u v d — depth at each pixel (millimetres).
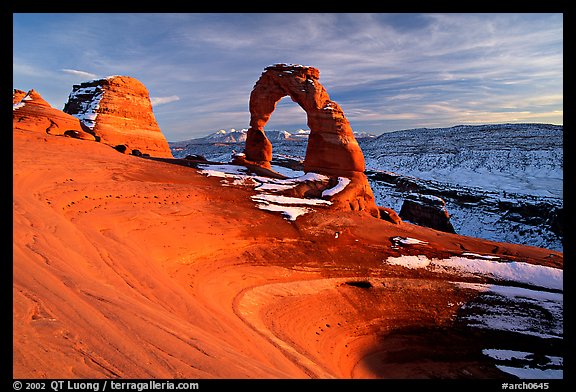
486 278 15672
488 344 12445
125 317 5578
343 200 22641
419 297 13914
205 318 7676
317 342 10461
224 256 13500
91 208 12484
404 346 11867
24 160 15242
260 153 31156
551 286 15211
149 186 17016
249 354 6684
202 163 29281
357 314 12484
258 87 29688
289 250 15281
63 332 4652
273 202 20000
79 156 19766
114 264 8711
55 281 6074
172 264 11359
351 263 15398
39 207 10109
